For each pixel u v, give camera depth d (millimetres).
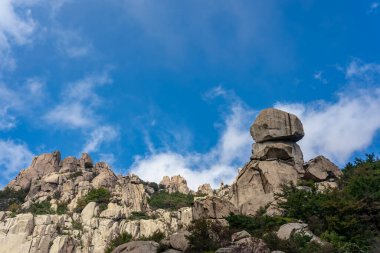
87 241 89188
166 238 36219
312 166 47125
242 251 28250
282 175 46875
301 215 36844
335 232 32719
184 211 102062
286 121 51156
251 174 48219
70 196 112438
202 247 32188
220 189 127438
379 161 48531
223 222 38812
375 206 33844
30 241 87188
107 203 104125
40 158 134500
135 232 90500
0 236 88062
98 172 131500
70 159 133625
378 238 31562
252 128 52125
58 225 92812
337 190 38562
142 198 109875
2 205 113062
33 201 112500
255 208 43125
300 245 31125
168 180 151375
